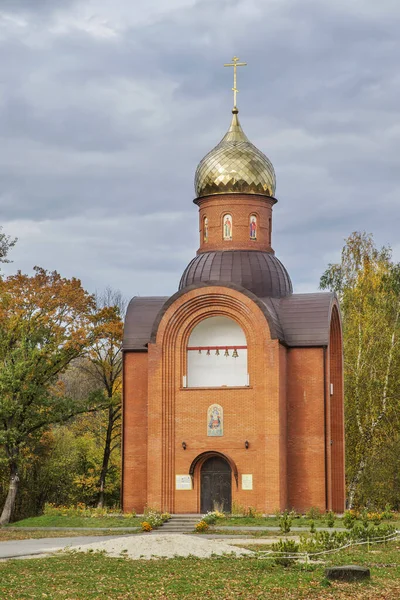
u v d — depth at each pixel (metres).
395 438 69.00
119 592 29.00
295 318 58.41
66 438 74.56
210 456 56.25
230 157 61.25
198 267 60.44
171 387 57.06
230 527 49.66
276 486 54.75
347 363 70.25
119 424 72.56
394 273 75.19
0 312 62.88
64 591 29.11
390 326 71.94
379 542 40.28
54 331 63.72
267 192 61.62
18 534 49.50
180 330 57.47
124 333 60.09
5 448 60.78
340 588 29.53
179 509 56.12
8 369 58.88
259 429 55.53
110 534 49.03
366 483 69.06
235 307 56.69
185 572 32.72
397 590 29.34
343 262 75.69
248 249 60.69
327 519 51.84
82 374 94.00
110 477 73.44
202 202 62.09
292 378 57.94
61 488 71.50
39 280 64.75
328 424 57.44
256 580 30.91
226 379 57.53
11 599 27.72
